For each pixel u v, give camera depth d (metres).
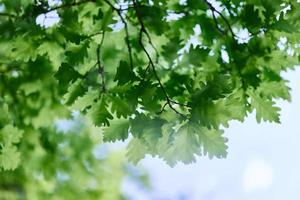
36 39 3.25
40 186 6.35
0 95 3.79
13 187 7.21
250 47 3.12
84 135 5.49
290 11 3.15
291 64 3.30
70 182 6.13
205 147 3.08
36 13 3.22
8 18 3.30
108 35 3.33
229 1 3.25
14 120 3.91
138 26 3.34
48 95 3.80
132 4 3.25
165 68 3.27
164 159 3.11
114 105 3.07
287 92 3.26
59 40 3.27
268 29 3.14
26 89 3.76
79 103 3.19
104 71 3.32
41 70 3.63
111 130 3.14
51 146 4.49
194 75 3.27
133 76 3.03
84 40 3.19
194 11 3.34
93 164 5.58
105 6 3.22
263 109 3.25
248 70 3.11
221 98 3.12
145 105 2.97
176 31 3.36
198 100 2.96
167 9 3.24
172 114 3.06
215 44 3.36
